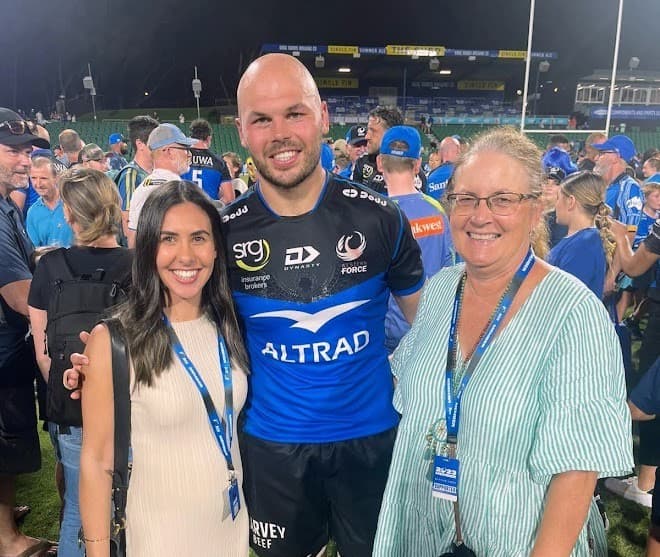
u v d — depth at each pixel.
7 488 2.37
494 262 1.14
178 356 1.41
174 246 1.36
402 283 1.83
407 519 1.30
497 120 21.91
